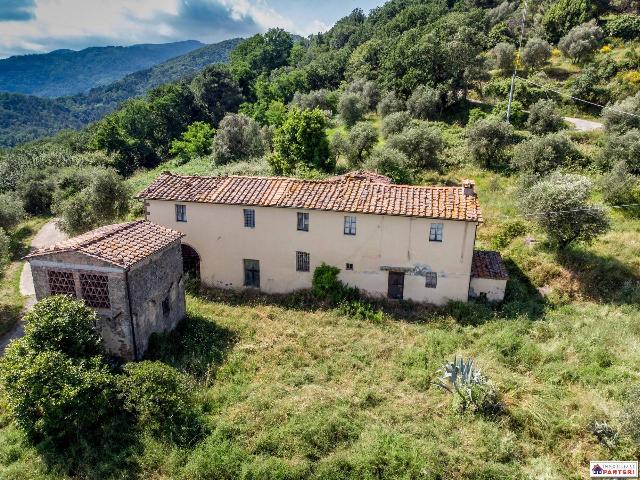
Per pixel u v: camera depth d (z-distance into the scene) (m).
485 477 11.91
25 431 13.25
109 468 12.20
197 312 21.78
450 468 12.07
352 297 22.95
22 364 13.31
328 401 14.77
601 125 45.06
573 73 60.38
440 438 13.16
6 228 33.16
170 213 24.42
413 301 22.89
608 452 12.73
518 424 13.95
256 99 93.62
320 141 42.50
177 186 24.97
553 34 72.25
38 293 17.17
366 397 15.02
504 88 56.38
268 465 12.02
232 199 23.30
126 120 79.31
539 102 46.56
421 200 22.11
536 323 19.77
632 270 23.47
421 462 12.08
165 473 12.12
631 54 56.50
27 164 54.97
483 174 38.19
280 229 23.33
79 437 13.16
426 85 59.00
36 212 43.62
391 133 47.72
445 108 58.03
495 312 21.11
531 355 17.30
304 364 17.45
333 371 16.84
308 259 23.58
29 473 12.18
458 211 21.19
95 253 16.19
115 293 16.41
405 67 65.00
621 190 29.97
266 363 17.41
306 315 21.47
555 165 35.09
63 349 14.67
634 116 39.53
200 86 88.38
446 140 46.25
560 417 14.13
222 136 56.34
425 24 90.44
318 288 23.20
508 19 81.19
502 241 27.83
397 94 63.22
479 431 13.35
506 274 22.42
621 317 20.02
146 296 17.67
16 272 28.19
